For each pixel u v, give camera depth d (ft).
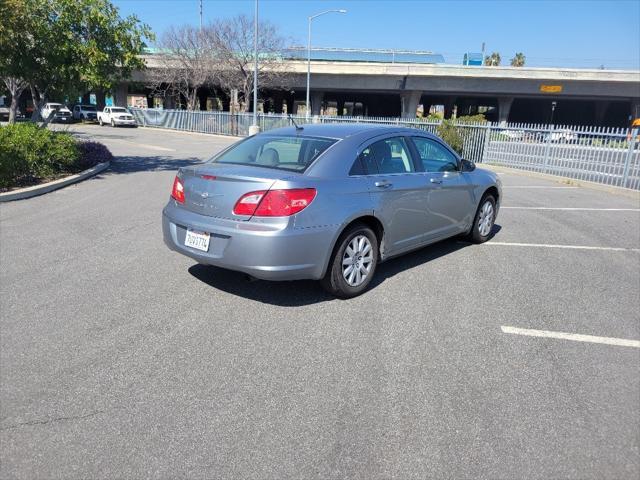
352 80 163.84
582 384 11.85
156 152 69.82
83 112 164.45
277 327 14.35
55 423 10.03
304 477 8.72
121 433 9.78
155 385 11.38
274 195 14.16
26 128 38.81
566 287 18.28
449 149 21.24
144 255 20.63
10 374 11.70
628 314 16.01
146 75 154.30
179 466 8.94
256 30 101.19
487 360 12.84
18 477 8.64
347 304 16.08
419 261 20.86
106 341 13.34
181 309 15.42
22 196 31.89
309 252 14.62
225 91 172.24
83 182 39.60
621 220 30.89
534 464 9.14
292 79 159.53
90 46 40.24
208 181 15.24
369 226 17.04
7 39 36.96
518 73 155.43
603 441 9.83
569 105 229.04
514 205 35.24
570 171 51.01
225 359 12.55
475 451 9.45
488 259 21.43
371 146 17.22
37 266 18.98
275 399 10.94
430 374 12.10
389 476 8.79
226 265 14.78
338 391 11.29
